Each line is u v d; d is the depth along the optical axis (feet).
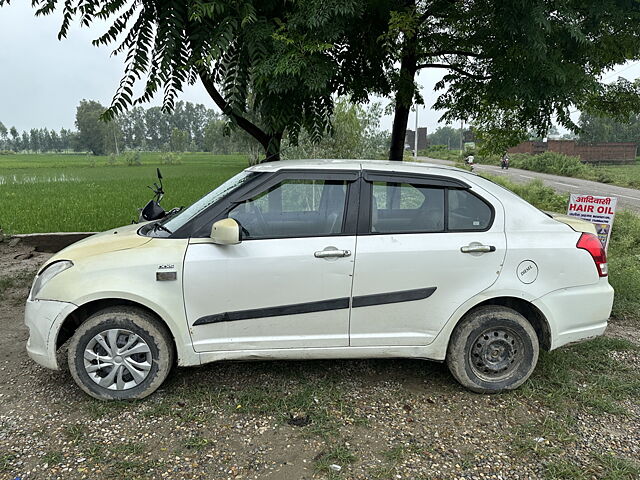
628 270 22.16
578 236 11.62
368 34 17.74
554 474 8.70
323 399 11.21
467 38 19.56
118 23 15.62
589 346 14.23
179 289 10.57
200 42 13.91
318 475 8.64
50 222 36.45
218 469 8.74
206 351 10.91
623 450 9.51
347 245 10.83
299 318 10.90
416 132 91.71
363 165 11.59
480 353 11.53
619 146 199.11
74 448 9.28
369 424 10.27
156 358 10.87
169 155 258.57
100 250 10.96
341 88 20.13
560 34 16.35
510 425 10.34
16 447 9.29
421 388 11.87
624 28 17.46
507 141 26.48
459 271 11.05
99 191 70.85
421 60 23.73
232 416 10.46
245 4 13.56
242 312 10.77
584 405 11.18
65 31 15.88
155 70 14.76
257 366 12.81
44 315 10.60
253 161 128.88
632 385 11.93
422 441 9.70
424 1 18.58
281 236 10.91
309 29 13.93
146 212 15.98
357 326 11.09
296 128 18.13
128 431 9.87
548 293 11.35
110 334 10.74
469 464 8.98
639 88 22.18
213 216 11.03
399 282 10.94
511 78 17.46
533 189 62.95
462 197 11.52
